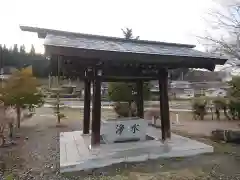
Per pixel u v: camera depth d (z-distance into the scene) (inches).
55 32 221.9
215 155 224.4
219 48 306.8
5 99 337.1
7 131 372.8
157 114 454.6
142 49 209.6
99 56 177.8
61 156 201.2
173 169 185.3
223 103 510.0
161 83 248.1
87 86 300.5
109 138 245.6
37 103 434.3
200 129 390.6
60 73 285.1
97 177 169.6
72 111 712.4
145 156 207.2
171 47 264.8
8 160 217.3
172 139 262.1
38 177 172.6
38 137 329.1
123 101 505.0
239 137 282.5
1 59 1868.8
